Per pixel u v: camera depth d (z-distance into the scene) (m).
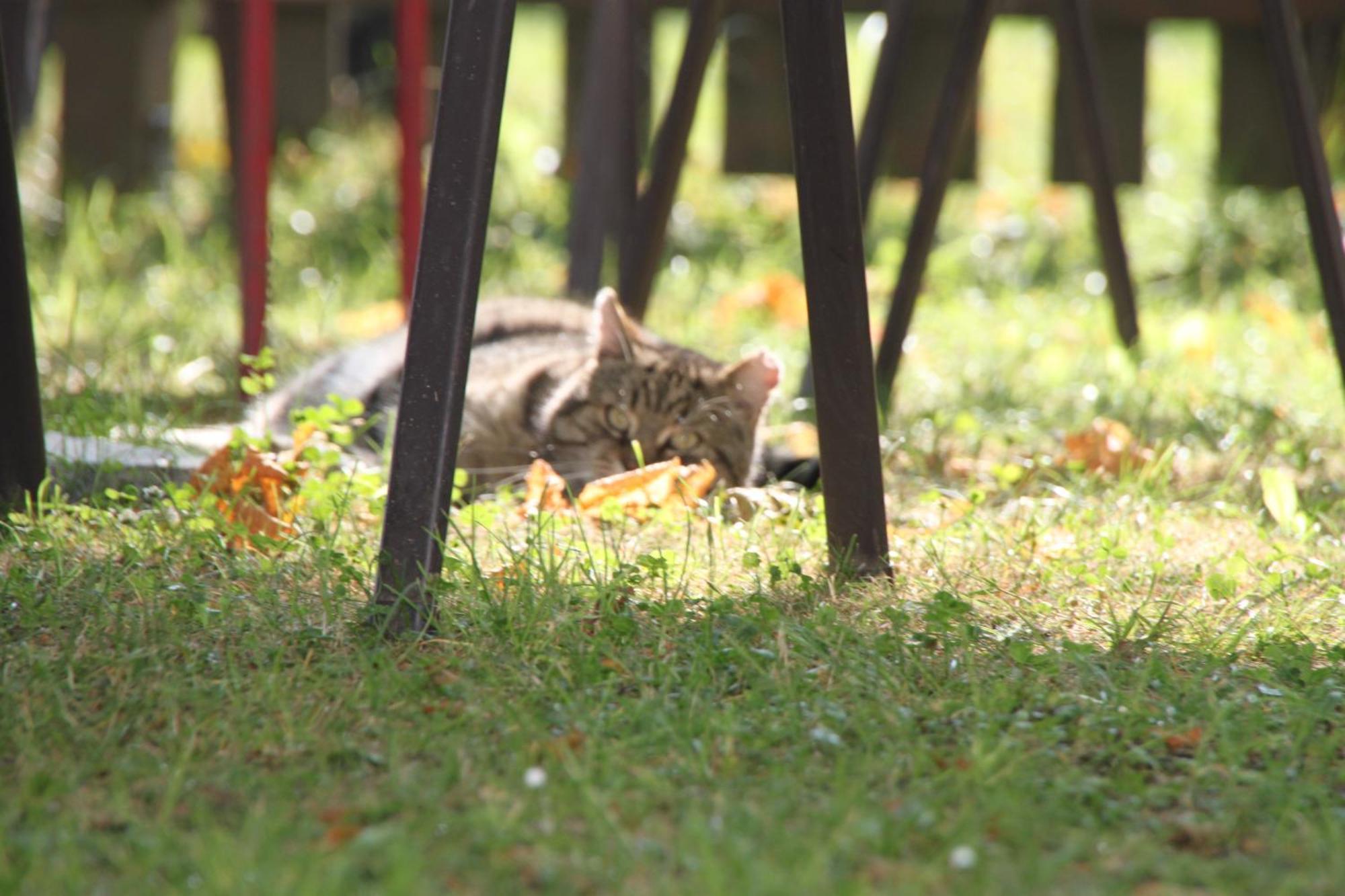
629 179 10.66
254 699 4.75
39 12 12.30
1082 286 14.72
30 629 5.32
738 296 13.41
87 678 4.91
